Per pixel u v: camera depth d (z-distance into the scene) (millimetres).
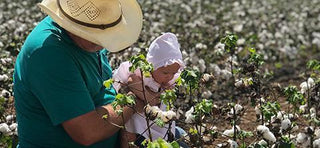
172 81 3920
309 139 3805
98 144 3541
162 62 3643
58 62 3176
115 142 3703
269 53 9539
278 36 10336
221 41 4223
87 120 3213
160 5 12992
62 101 3166
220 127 5262
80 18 3293
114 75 3891
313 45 10695
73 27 3203
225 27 9938
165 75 3676
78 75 3240
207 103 3377
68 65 3205
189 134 3506
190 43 8008
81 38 3324
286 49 9703
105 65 3768
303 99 4102
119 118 3363
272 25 11719
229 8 14305
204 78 3793
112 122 3322
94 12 3301
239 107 3963
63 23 3227
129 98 3117
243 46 8609
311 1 16203
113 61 5758
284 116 3980
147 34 7723
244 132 3738
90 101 3256
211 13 12883
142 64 3107
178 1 14055
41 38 3242
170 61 3648
